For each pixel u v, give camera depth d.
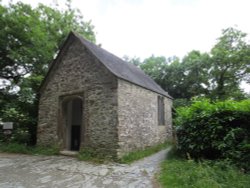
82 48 10.02
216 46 20.95
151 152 10.20
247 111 5.90
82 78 9.75
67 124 10.65
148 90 11.59
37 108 12.98
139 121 10.09
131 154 8.62
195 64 21.34
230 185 4.14
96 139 8.69
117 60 12.23
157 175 5.87
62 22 16.80
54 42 15.37
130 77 10.16
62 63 10.70
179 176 5.06
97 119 8.84
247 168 5.12
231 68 19.75
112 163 7.68
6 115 11.81
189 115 7.11
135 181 5.39
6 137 11.47
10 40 13.32
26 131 11.55
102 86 8.97
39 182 5.40
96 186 5.04
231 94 19.52
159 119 13.11
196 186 4.28
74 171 6.54
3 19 12.93
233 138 5.62
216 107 6.50
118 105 8.41
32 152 10.09
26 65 14.06
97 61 9.29
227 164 5.23
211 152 6.48
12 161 8.14
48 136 10.40
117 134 8.16
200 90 21.42
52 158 8.80
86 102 9.38
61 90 10.41
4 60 13.84
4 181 5.50
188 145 6.93
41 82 11.84
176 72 22.72
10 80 14.49
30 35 13.61
